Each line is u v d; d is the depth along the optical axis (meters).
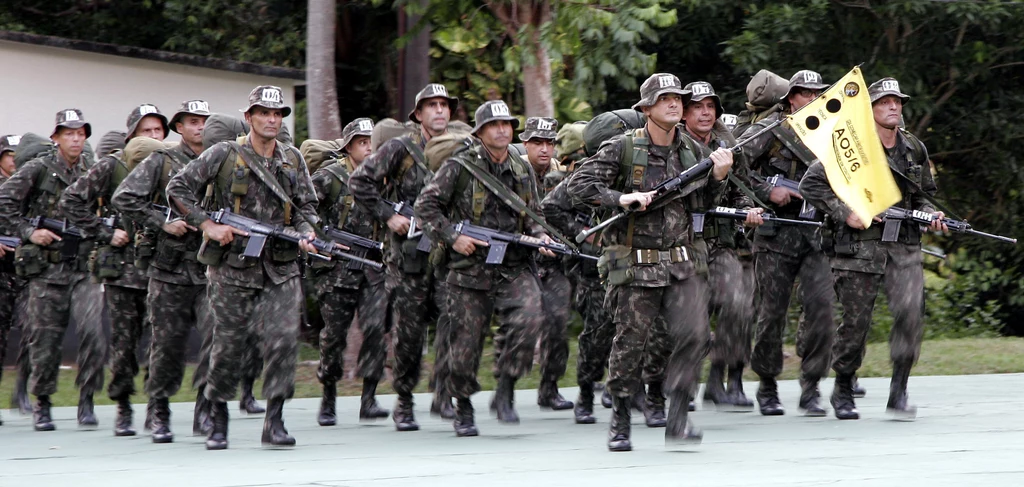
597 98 29.55
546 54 27.02
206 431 17.19
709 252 18.70
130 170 17.22
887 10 35.72
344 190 19.22
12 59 29.80
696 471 12.95
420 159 17.41
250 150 15.18
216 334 15.05
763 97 19.59
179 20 40.72
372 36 38.69
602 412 20.19
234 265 14.86
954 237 40.66
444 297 17.48
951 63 37.84
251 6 40.53
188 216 14.87
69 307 18.64
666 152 14.05
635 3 26.25
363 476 12.98
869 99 15.85
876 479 12.23
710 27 38.25
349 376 25.11
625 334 14.20
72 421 19.72
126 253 17.36
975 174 40.66
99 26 43.31
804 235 18.33
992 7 35.97
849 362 17.77
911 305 17.25
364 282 19.08
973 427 16.80
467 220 16.08
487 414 20.11
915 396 21.16
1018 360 27.67
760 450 14.57
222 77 32.44
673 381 14.45
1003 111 39.16
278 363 15.18
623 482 12.27
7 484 12.84
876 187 15.69
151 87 31.62
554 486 12.05
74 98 30.66
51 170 18.55
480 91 33.19
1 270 19.92
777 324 18.61
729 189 18.25
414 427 17.89
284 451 15.25
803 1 37.19
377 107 40.59
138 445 16.25
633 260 13.91
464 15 28.33
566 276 19.67
